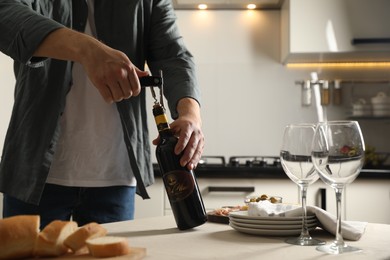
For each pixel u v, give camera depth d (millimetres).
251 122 3211
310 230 999
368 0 2902
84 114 1272
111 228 1002
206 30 3238
